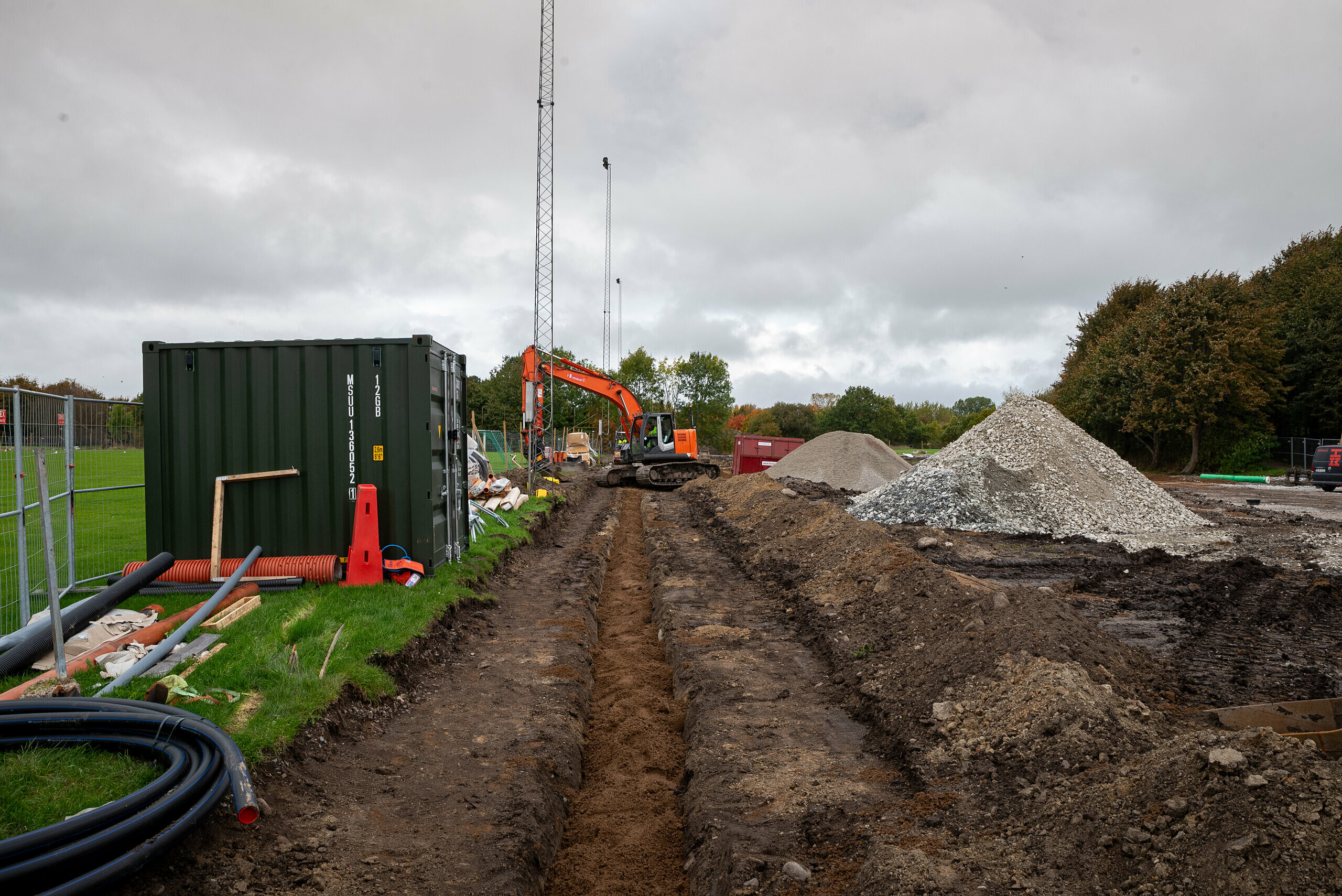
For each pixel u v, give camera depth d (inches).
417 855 155.7
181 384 333.1
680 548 549.0
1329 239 1681.8
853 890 133.0
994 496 651.5
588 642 333.4
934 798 167.2
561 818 193.8
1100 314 1980.8
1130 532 608.1
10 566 303.7
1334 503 903.7
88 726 163.0
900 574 341.4
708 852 164.1
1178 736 159.0
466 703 248.8
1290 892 107.0
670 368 3454.7
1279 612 355.6
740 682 264.5
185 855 135.9
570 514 773.9
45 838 117.6
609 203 1889.8
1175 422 1485.0
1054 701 189.0
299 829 156.8
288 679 210.8
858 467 997.2
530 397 945.5
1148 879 120.4
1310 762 127.3
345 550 337.1
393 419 338.0
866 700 238.1
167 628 255.6
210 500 333.7
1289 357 1519.4
